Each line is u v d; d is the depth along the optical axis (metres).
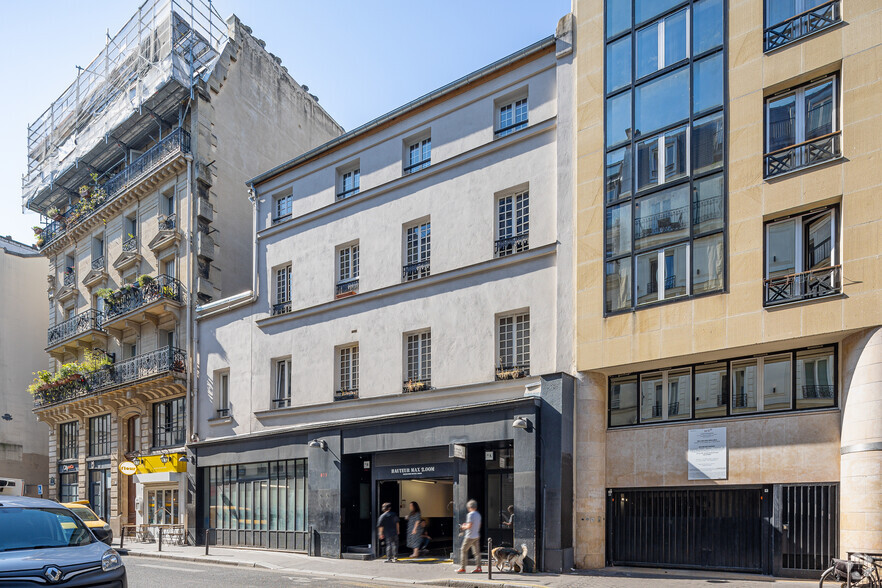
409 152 19.22
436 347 17.08
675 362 13.54
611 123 14.73
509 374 15.56
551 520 13.63
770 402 12.54
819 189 11.73
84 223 31.61
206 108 26.12
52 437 33.06
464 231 17.06
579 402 14.36
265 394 21.34
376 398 18.02
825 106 12.06
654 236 13.71
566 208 15.22
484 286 16.41
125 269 28.97
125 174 29.12
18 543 7.56
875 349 10.84
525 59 16.53
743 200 12.60
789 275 11.93
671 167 13.67
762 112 12.62
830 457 11.62
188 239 25.02
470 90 17.59
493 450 15.62
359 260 19.48
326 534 17.69
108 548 7.94
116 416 27.89
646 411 14.11
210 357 23.75
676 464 13.41
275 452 20.09
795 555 11.80
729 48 13.16
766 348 12.38
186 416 23.94
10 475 34.19
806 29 12.32
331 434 18.23
